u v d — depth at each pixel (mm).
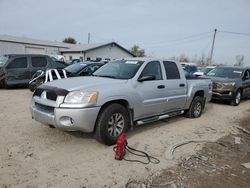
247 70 11195
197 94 7188
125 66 5422
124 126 4668
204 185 3354
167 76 5840
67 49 37719
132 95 4762
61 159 3885
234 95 9820
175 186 3279
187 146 4781
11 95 9570
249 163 4129
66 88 4176
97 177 3393
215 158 4297
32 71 11727
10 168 3518
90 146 4441
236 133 5895
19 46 33719
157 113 5602
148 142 4863
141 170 3662
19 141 4539
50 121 4164
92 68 10461
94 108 4105
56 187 3104
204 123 6613
